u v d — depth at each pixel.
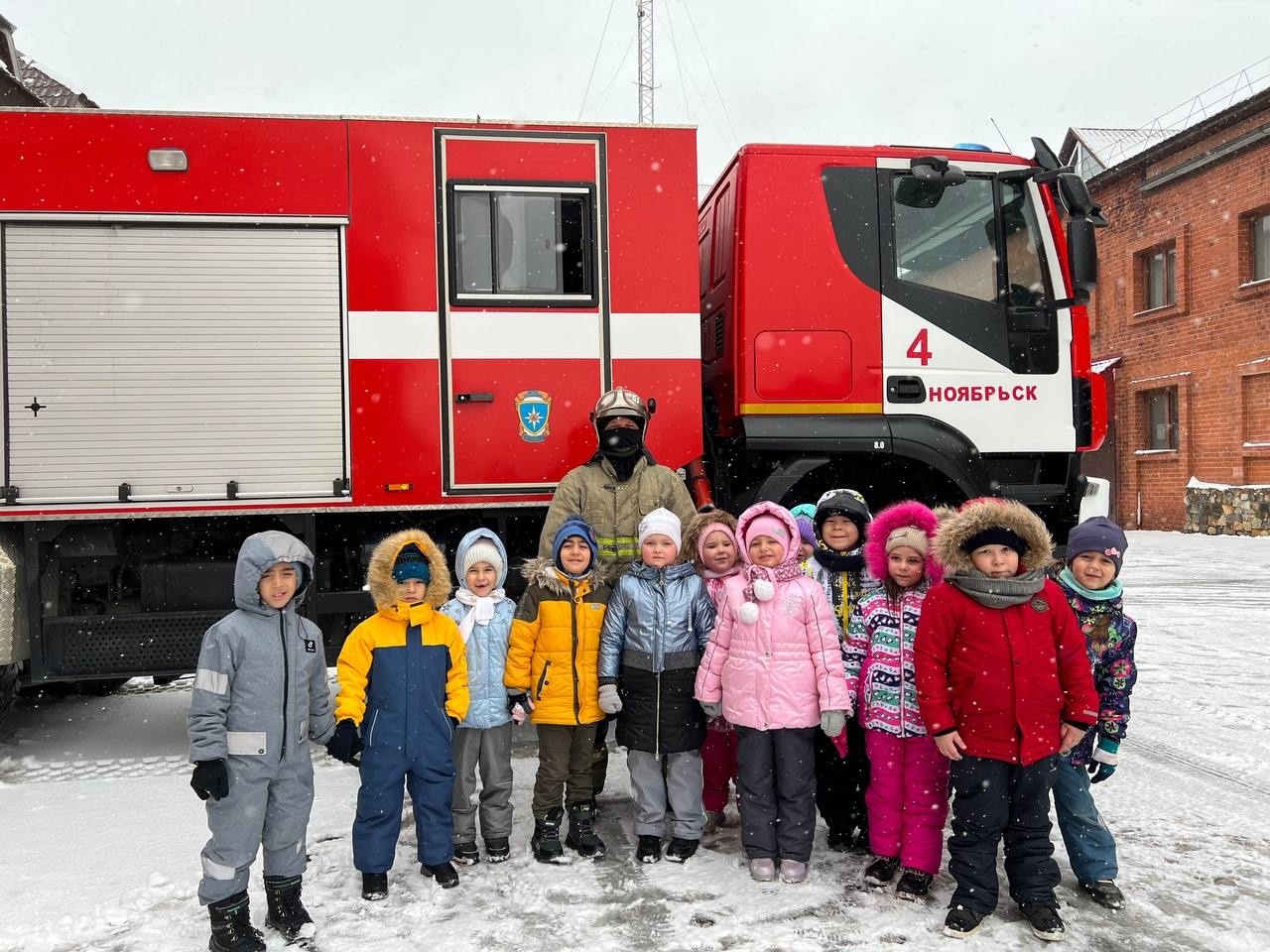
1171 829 3.48
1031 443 5.15
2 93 12.49
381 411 4.58
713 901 2.96
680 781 3.34
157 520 4.62
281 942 2.71
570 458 4.70
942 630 2.88
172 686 6.31
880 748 3.14
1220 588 10.07
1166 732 4.77
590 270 4.76
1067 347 5.22
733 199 5.12
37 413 4.38
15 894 3.01
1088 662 2.86
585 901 2.97
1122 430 18.22
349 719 3.01
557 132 4.75
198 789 2.61
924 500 5.17
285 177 4.54
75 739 5.00
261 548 2.79
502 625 3.42
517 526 4.99
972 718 2.80
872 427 4.94
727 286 5.14
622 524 4.06
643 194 4.80
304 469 4.54
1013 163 5.23
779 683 3.15
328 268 4.58
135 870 3.21
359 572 4.73
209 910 2.69
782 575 3.25
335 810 3.81
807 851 3.14
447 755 3.13
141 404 4.45
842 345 4.98
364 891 3.00
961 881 2.80
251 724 2.71
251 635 2.77
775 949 2.64
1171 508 17.00
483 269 4.68
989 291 5.17
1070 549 3.06
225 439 4.49
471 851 3.30
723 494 5.15
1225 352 15.71
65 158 4.41
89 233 4.43
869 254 5.03
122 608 4.69
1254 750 4.46
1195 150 16.23
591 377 4.73
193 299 4.49
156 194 4.46
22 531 4.44
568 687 3.35
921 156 5.11
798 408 4.93
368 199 4.59
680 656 3.34
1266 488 14.78
